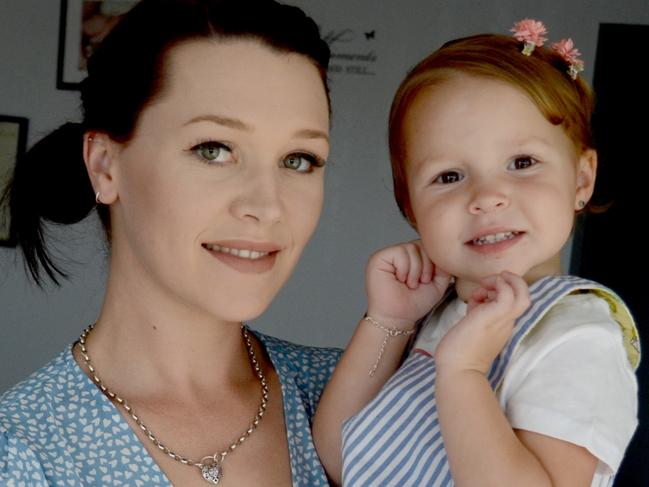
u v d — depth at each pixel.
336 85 4.51
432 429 1.43
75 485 1.28
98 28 4.61
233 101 1.29
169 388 1.43
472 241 1.49
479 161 1.49
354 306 4.64
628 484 4.50
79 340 1.46
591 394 1.31
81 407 1.36
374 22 4.46
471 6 4.38
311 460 1.49
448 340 1.34
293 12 1.35
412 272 1.58
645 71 4.28
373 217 4.57
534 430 1.31
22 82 4.68
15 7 4.66
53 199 1.49
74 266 4.69
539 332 1.39
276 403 1.52
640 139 4.39
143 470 1.33
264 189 1.30
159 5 1.33
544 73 1.52
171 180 1.30
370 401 1.53
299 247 1.36
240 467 1.41
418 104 1.57
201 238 1.30
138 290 1.40
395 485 1.42
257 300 1.32
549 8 4.30
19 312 4.77
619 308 1.43
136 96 1.33
